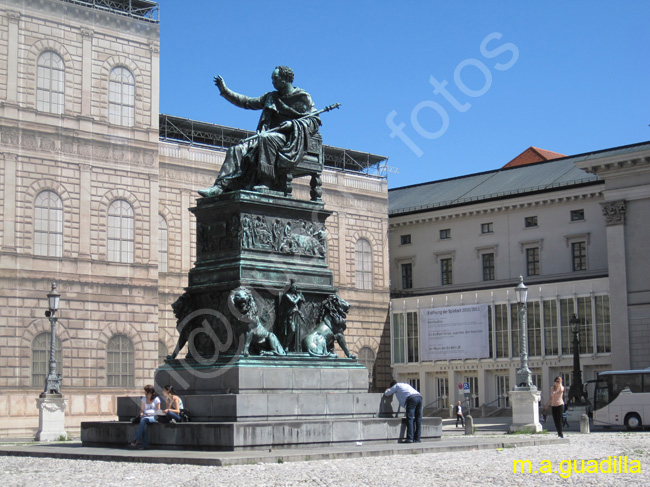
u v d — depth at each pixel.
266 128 24.33
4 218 59.59
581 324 73.44
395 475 16.70
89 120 63.88
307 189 74.38
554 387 34.78
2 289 58.97
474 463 19.53
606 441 34.00
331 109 24.73
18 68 61.03
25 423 58.56
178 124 76.19
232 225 22.23
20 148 60.72
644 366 69.12
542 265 85.12
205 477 16.03
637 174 70.81
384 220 86.44
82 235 62.84
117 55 65.62
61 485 15.45
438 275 92.38
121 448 22.02
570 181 84.00
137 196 65.75
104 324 63.09
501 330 77.69
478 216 89.81
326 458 19.30
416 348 83.00
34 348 59.94
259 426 19.67
